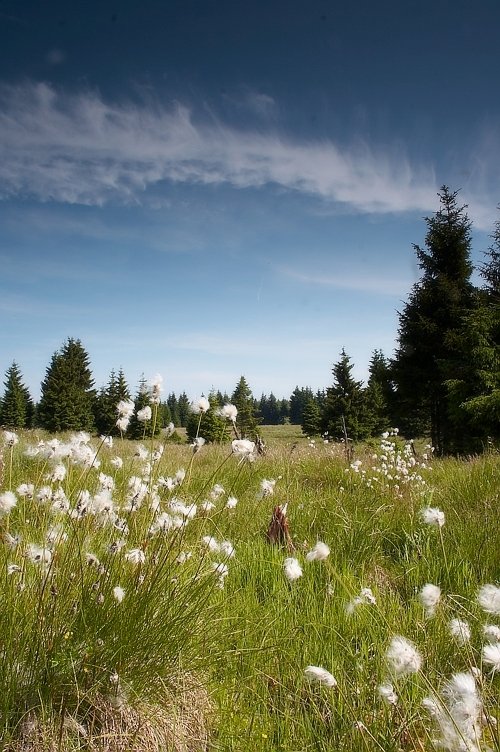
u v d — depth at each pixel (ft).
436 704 5.57
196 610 8.20
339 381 124.16
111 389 118.93
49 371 146.30
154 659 7.34
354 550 13.76
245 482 21.33
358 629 9.29
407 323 73.00
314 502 18.11
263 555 12.55
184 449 29.96
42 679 6.70
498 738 5.47
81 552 8.34
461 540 13.75
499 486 18.84
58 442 10.01
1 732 6.05
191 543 10.72
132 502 9.86
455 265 75.46
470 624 9.08
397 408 77.30
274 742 6.84
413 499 18.49
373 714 6.88
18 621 7.13
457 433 65.36
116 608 7.49
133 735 6.72
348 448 30.81
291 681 7.89
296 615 9.70
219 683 7.75
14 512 11.30
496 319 59.11
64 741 6.29
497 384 57.16
